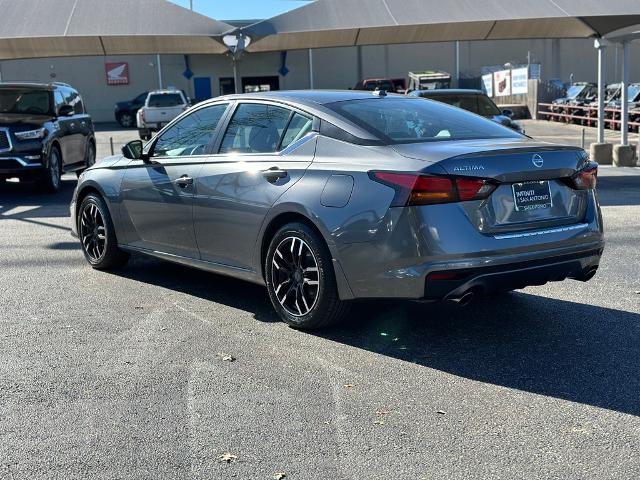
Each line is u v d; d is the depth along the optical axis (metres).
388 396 3.99
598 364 4.45
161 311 5.63
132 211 6.39
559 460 3.27
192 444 3.45
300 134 5.14
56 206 11.67
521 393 4.02
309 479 3.12
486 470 3.18
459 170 4.34
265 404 3.89
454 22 14.38
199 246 5.78
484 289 4.44
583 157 4.89
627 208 10.57
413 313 5.52
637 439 3.46
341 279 4.69
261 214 5.14
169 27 14.32
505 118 14.66
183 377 4.28
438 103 5.75
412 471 3.18
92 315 5.53
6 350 4.75
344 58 46.62
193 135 6.00
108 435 3.55
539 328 5.16
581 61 47.19
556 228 4.68
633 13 14.42
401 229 4.38
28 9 14.56
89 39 15.82
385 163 4.55
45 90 13.95
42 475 3.17
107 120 45.62
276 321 5.35
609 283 6.39
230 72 46.19
